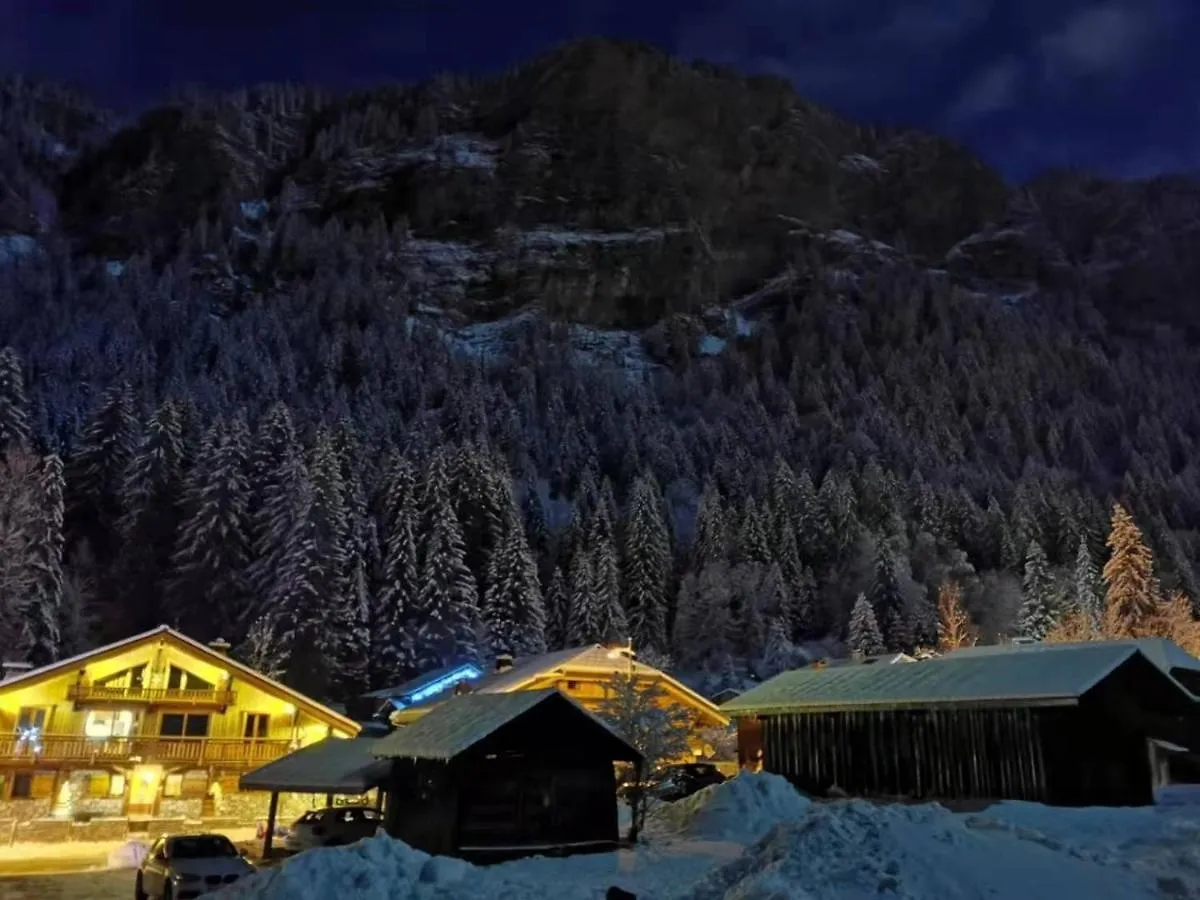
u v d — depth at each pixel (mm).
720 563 83500
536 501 92562
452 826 19734
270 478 72500
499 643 64875
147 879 19969
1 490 56969
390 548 65312
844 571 86500
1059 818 18062
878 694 25422
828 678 28312
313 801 42219
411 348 142375
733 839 20688
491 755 20484
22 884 24562
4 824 35156
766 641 77250
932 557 87875
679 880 15500
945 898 10094
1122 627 60000
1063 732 22297
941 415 150750
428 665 60469
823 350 192750
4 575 52188
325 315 157125
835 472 101875
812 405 156000
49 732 39906
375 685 61281
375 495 76188
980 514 98375
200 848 20094
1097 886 10531
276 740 42750
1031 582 74625
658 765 26281
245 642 58188
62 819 36844
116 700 40719
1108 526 93938
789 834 12367
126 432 74625
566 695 21344
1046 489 106500
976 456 136875
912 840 11617
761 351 199250
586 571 73438
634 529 82000
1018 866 11055
